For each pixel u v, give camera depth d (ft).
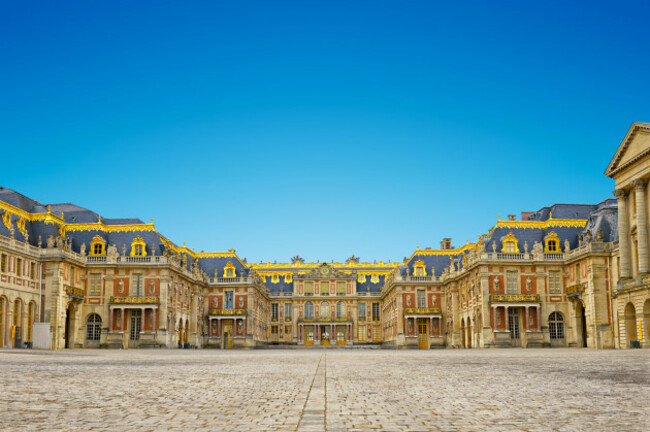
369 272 497.87
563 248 303.48
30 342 260.62
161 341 296.10
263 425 35.09
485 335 292.81
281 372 83.15
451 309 370.12
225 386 59.77
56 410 41.04
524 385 58.44
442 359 131.95
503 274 297.12
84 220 323.98
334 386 59.98
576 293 279.49
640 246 233.96
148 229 319.88
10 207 278.67
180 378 70.23
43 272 272.72
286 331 483.92
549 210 325.01
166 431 33.06
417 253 409.49
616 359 115.96
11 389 55.01
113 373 78.43
